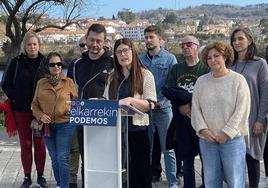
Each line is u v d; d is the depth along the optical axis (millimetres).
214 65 4977
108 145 4750
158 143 7016
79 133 5613
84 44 6945
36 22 18203
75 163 6656
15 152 9180
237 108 4918
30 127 6750
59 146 6277
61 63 6324
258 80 6051
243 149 5035
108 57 6008
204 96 5051
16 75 6664
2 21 18094
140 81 5305
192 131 5988
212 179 5090
